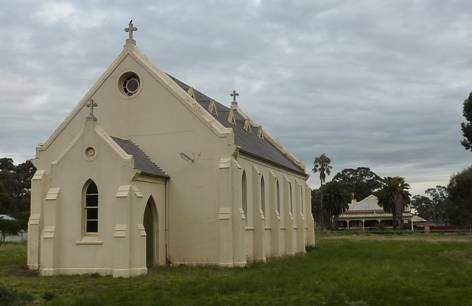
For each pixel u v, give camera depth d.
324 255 40.97
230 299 18.05
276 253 38.34
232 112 41.88
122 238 25.78
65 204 27.58
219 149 30.88
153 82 32.34
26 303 17.70
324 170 128.00
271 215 38.75
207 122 31.16
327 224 139.75
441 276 25.12
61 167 27.91
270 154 43.03
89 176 27.36
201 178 30.92
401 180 123.38
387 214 136.88
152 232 30.16
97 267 26.69
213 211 30.53
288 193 43.00
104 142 27.33
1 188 107.19
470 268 29.42
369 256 39.03
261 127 50.62
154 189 29.78
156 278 24.47
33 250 29.62
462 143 62.03
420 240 66.56
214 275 25.28
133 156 29.06
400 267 29.83
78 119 32.75
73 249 27.12
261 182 37.44
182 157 31.34
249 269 28.55
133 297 18.56
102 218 26.89
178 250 30.81
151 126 32.09
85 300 17.77
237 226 30.06
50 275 26.72
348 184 178.50
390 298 18.31
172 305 17.02
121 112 32.62
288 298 18.30
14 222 78.00
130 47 32.97
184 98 31.75
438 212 196.62
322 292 19.69
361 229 121.38
